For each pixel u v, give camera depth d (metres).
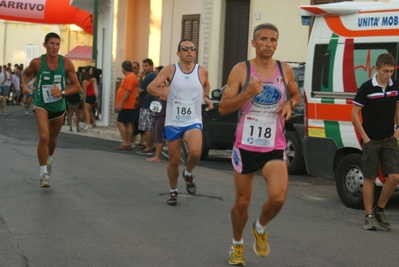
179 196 11.02
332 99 11.65
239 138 6.83
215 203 10.57
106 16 32.31
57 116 11.00
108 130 26.31
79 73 32.94
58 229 8.26
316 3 19.92
